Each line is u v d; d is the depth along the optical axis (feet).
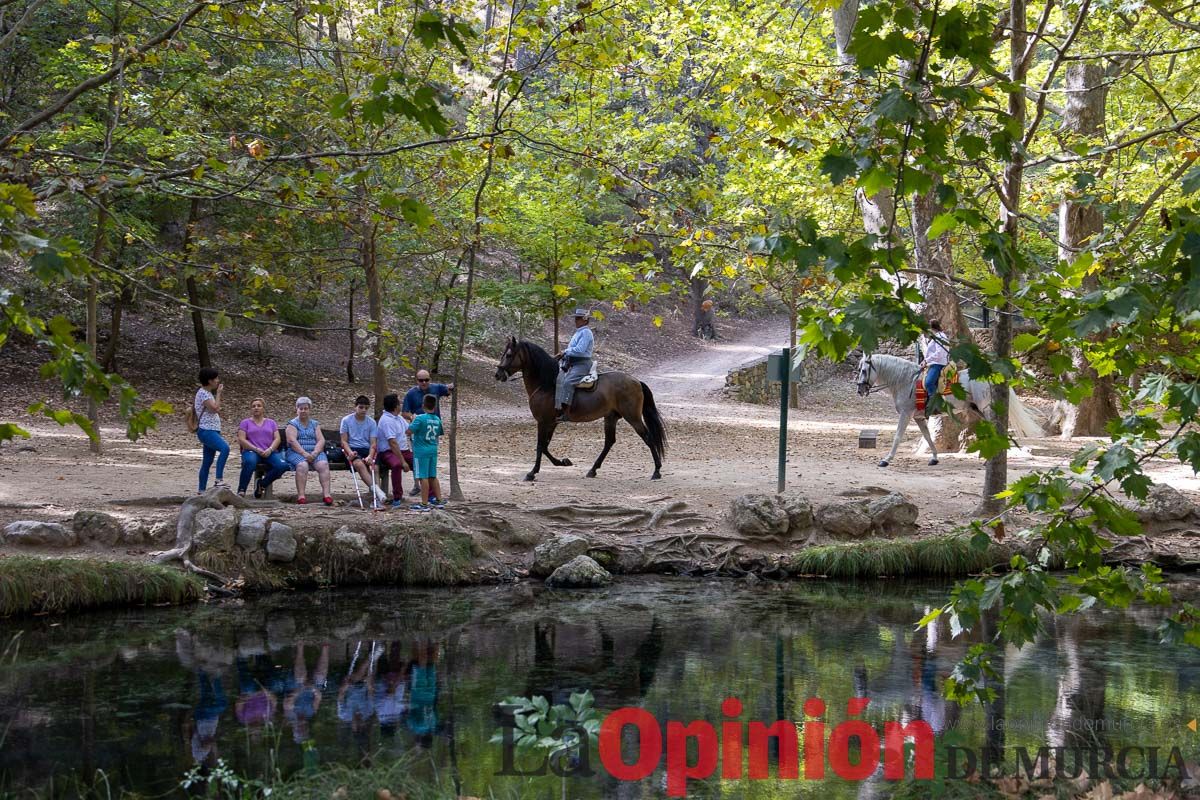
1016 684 27.81
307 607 37.88
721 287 25.98
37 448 62.18
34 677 28.66
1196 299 10.95
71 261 11.43
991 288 13.46
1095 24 53.98
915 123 12.23
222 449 44.91
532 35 31.17
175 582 38.14
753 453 72.13
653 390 132.57
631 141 39.65
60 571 36.47
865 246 12.05
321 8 27.17
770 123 33.24
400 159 44.37
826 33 62.69
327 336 124.57
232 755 22.33
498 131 22.68
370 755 22.26
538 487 53.47
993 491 47.73
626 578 43.86
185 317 97.25
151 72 43.42
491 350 141.59
